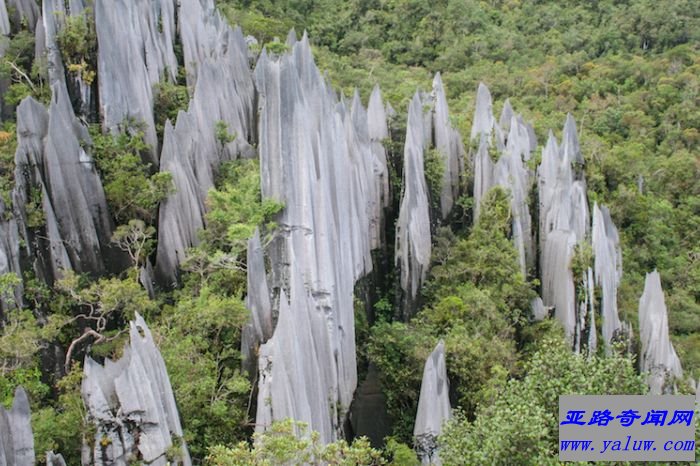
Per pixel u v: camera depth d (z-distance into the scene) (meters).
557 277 43.75
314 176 32.09
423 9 78.50
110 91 36.50
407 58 74.69
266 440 22.33
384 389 35.84
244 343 29.17
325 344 31.31
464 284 41.03
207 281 32.53
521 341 40.81
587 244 43.66
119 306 30.78
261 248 29.97
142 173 34.97
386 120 47.56
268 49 47.53
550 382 24.12
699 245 54.66
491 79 69.88
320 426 28.97
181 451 23.52
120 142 35.31
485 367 34.69
